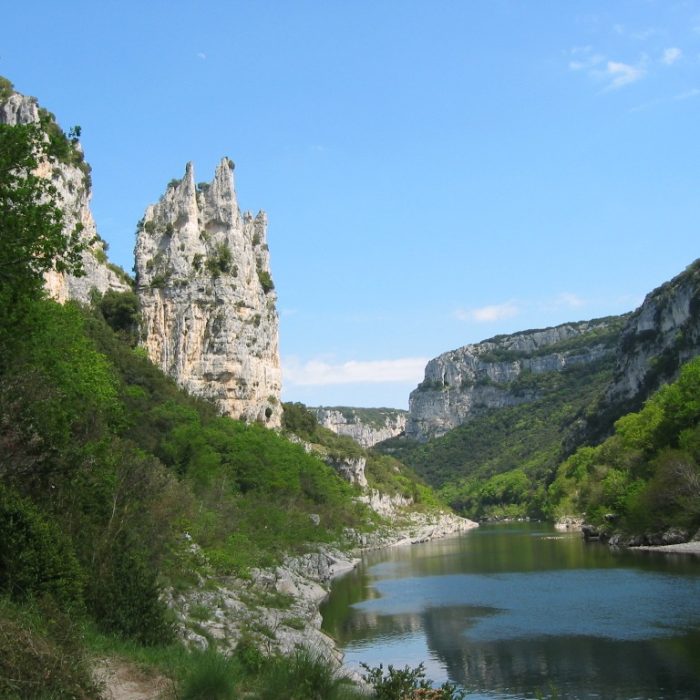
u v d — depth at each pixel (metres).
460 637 45.94
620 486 104.12
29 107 86.50
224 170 130.12
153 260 121.88
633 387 197.00
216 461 81.31
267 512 79.25
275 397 136.50
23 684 15.38
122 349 97.12
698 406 95.50
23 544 20.89
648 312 197.38
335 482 137.88
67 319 47.59
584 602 53.16
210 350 120.25
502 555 96.00
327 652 39.22
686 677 34.00
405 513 181.00
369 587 72.06
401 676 21.38
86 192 107.94
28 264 25.59
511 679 36.16
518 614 51.56
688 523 83.25
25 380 26.12
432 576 77.88
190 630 31.83
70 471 26.47
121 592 23.36
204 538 52.03
